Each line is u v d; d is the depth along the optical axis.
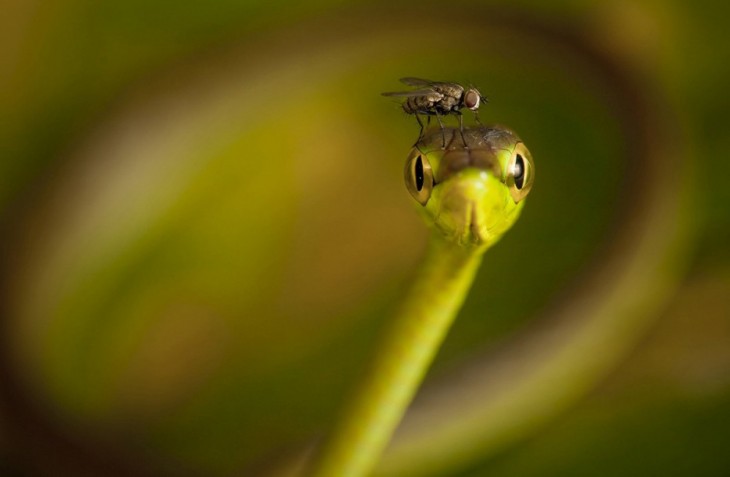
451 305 0.21
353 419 0.22
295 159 0.29
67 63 0.29
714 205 0.27
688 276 0.26
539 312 0.26
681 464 0.25
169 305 0.27
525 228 0.27
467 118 0.23
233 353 0.27
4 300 0.27
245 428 0.26
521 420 0.25
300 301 0.27
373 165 0.29
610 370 0.26
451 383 0.25
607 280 0.26
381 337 0.21
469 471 0.25
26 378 0.26
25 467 0.26
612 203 0.27
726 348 0.26
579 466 0.25
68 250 0.27
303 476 0.22
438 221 0.20
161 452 0.26
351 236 0.28
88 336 0.27
